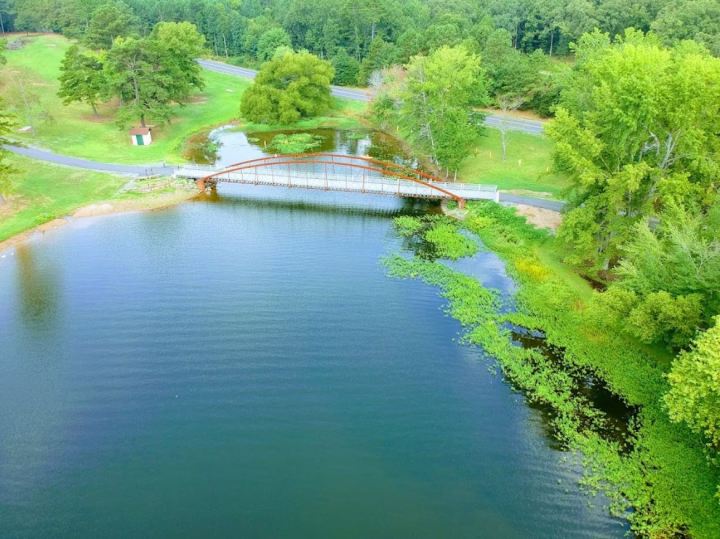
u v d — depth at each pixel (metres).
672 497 27.81
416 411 34.06
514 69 87.50
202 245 55.09
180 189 68.38
